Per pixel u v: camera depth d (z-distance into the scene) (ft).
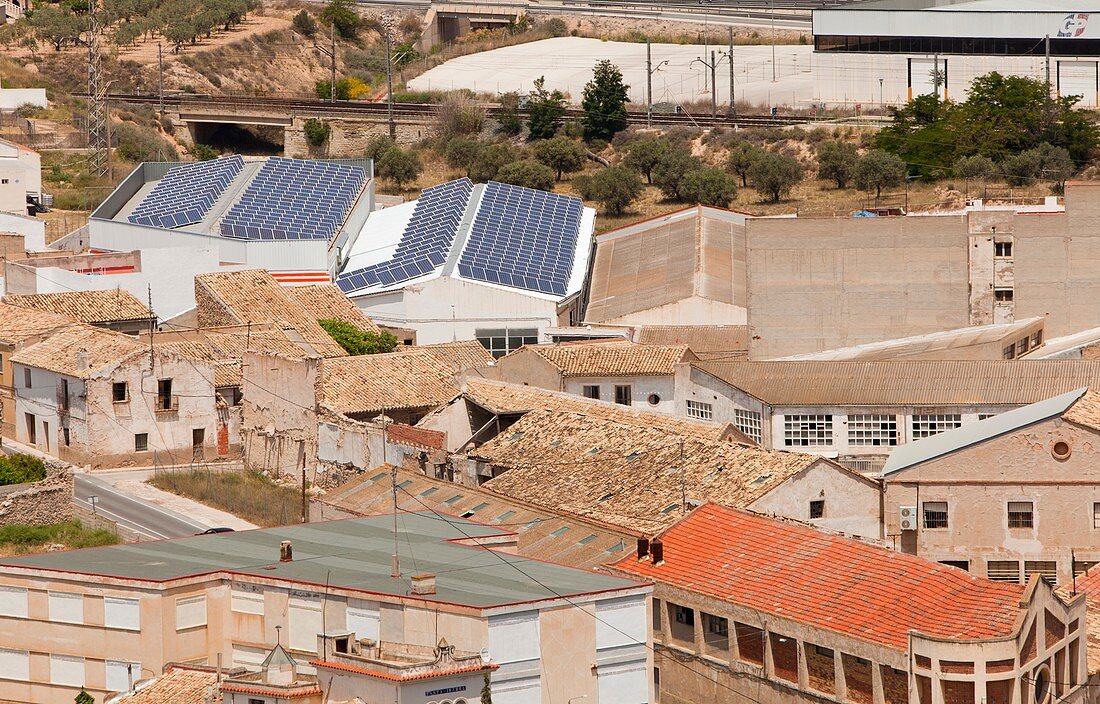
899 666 415.03
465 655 372.38
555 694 385.50
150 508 646.74
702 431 604.08
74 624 426.51
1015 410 596.70
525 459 590.14
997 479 538.06
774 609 444.96
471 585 401.08
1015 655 402.11
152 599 416.46
